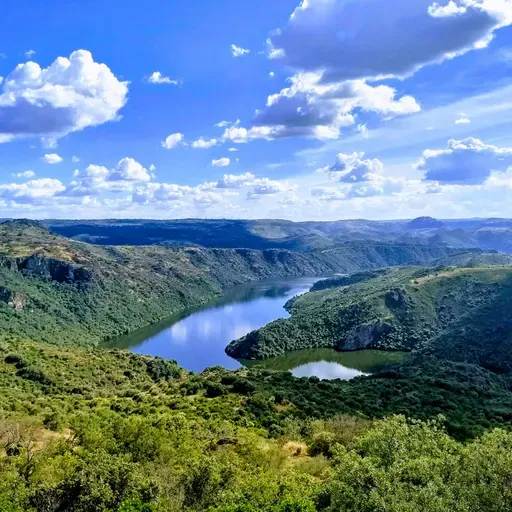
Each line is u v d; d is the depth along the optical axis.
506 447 28.62
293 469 49.75
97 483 32.97
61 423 68.50
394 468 28.17
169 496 35.00
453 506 25.16
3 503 31.95
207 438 58.41
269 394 102.62
